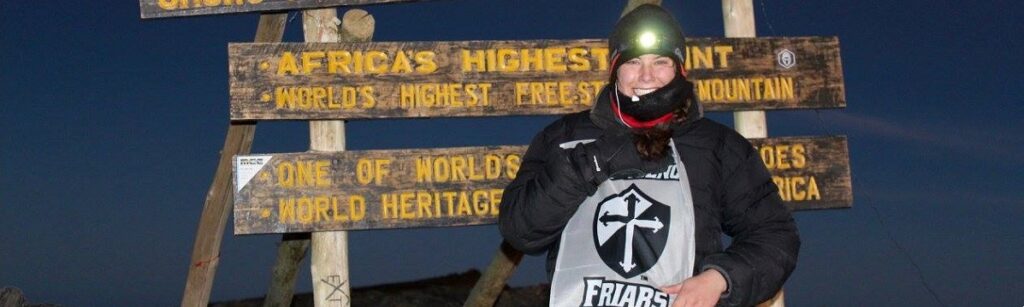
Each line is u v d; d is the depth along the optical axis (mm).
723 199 2848
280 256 5387
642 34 2777
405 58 4934
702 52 5188
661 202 2701
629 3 4973
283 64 4828
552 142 2896
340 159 4863
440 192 4910
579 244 2715
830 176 5234
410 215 4883
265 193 4793
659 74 2807
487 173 4945
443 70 4957
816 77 5289
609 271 2680
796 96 5258
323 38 4941
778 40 5273
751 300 2689
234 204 4766
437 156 4922
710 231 2783
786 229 2795
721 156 2842
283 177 4816
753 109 5211
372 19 4934
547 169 2709
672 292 2621
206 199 5238
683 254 2678
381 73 4906
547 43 5055
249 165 4793
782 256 2736
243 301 8969
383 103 4895
